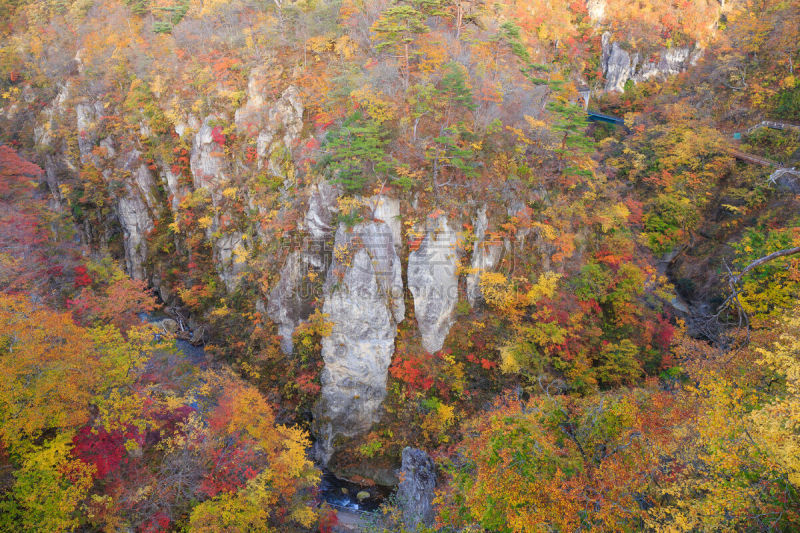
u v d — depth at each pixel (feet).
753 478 40.83
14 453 54.34
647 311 113.29
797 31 146.72
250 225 126.21
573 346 100.63
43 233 100.53
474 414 93.56
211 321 126.21
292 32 139.85
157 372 79.87
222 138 129.80
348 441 101.55
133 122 146.10
